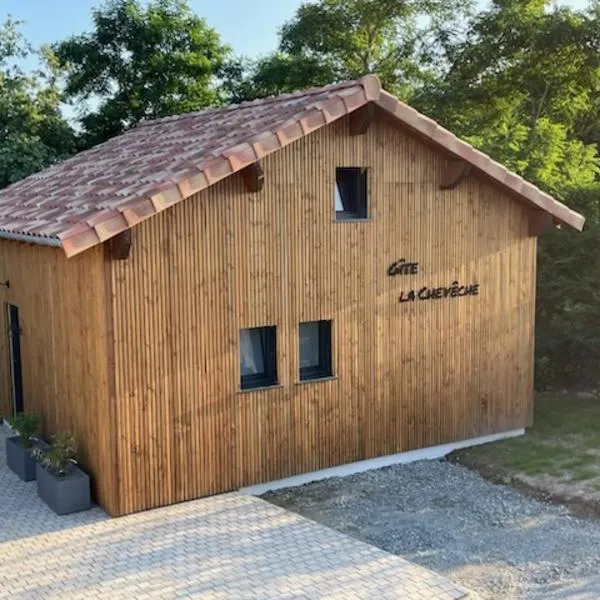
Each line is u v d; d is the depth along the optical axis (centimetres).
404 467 1273
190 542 958
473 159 1240
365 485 1194
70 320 1109
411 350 1280
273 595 830
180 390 1070
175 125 1460
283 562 905
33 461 1173
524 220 1386
